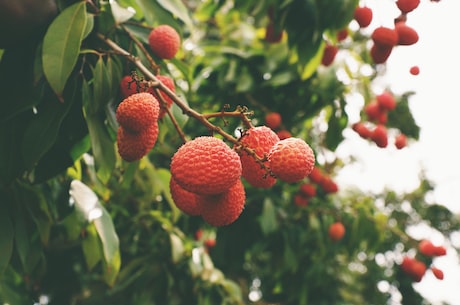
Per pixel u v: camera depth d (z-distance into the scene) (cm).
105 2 182
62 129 172
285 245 355
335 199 445
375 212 413
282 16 243
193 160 111
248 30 370
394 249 621
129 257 344
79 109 173
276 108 336
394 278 660
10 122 162
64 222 223
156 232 338
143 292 303
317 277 407
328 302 480
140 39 201
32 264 199
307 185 363
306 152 117
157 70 171
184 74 232
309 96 331
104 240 179
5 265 163
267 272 483
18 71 159
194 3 383
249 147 127
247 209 351
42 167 170
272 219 325
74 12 150
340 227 363
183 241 324
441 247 365
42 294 347
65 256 332
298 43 249
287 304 461
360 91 354
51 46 144
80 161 237
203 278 314
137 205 336
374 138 343
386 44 227
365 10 241
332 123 331
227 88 337
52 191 219
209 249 392
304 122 343
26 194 196
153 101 131
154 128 140
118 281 312
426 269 380
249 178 130
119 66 175
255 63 333
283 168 115
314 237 380
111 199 316
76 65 169
